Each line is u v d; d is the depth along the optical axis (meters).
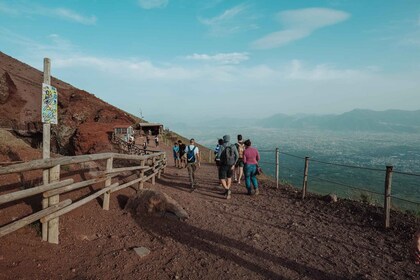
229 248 5.10
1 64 48.84
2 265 3.20
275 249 5.23
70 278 3.42
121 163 11.80
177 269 4.14
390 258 4.96
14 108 35.91
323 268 4.54
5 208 4.29
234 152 9.27
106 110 43.47
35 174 5.58
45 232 3.96
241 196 9.77
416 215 7.22
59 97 41.78
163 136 50.34
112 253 4.24
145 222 5.77
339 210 7.88
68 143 36.19
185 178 13.41
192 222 6.32
